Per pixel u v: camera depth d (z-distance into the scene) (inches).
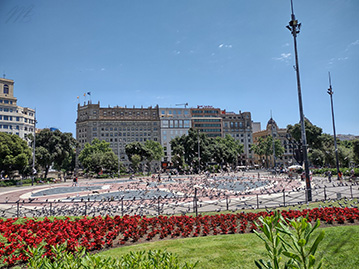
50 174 3363.7
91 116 4320.9
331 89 1408.7
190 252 307.3
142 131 4424.2
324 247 293.9
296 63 799.1
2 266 287.7
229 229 410.0
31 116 4252.0
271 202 740.0
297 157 918.4
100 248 348.2
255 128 5556.1
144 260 161.9
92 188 1480.1
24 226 419.2
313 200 743.1
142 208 631.8
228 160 3166.8
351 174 1396.4
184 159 3078.2
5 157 2026.3
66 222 439.2
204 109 4817.9
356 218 422.3
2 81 3818.9
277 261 108.1
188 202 777.6
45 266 158.2
